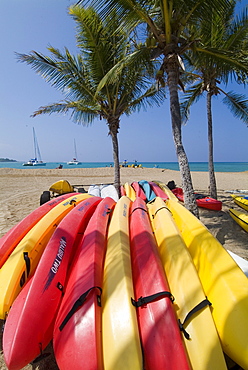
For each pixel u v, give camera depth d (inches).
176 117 181.2
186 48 175.3
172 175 914.1
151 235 110.4
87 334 63.0
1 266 103.5
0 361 74.4
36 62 233.9
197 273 84.4
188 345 60.9
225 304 68.7
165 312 66.4
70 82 256.5
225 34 228.4
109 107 291.4
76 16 215.6
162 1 154.6
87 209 148.6
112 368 55.7
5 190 468.4
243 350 58.4
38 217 140.1
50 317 76.8
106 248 105.6
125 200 173.6
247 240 169.6
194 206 177.9
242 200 277.0
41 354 70.1
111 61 251.0
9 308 83.0
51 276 86.4
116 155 304.2
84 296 72.2
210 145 306.7
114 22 161.5
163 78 198.5
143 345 61.4
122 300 71.2
